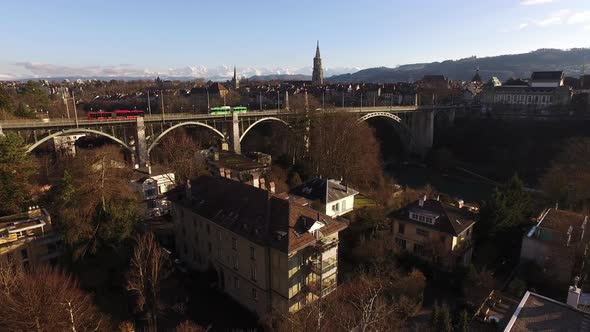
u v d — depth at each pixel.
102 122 71.56
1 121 63.38
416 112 126.00
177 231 45.62
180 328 31.70
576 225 41.38
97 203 40.44
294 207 34.69
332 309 31.72
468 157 115.44
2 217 44.75
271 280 33.56
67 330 28.70
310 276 34.00
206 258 40.84
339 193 55.66
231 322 34.19
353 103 176.38
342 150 78.94
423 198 46.12
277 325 31.39
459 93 172.00
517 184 47.12
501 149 110.06
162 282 39.66
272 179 69.00
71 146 90.81
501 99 151.50
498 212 44.19
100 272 38.66
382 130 135.50
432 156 114.75
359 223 50.44
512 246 44.59
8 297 27.77
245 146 109.56
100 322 31.39
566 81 156.88
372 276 38.03
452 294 37.88
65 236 38.53
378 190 71.38
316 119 87.50
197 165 69.56
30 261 40.31
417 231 43.72
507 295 36.75
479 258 44.50
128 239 40.03
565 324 22.00
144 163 77.19
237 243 35.72
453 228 41.19
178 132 99.69
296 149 90.69
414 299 35.19
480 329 31.86
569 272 37.50
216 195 40.84
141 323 33.72
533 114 124.50
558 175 63.06
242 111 99.94
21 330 27.27
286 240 31.83
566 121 110.19
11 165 50.28
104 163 48.19
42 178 66.06
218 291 39.09
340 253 45.50
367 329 27.58
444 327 28.47
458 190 90.81
